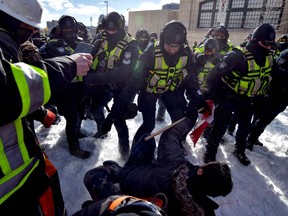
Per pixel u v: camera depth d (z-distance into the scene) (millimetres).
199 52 3996
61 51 2516
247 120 2826
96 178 1753
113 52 2504
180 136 1771
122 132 2711
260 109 3174
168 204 1361
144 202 965
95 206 1252
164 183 1396
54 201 1163
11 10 838
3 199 890
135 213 903
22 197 951
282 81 2889
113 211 1038
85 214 1239
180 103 2541
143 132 2574
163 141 1703
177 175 1361
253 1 13266
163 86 2381
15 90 725
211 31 5117
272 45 2383
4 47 871
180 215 1333
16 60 919
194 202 1303
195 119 1931
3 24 870
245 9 13648
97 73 2428
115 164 2031
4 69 719
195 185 1327
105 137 3352
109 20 2439
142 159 1928
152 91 2432
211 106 2209
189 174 1367
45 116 2012
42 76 825
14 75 731
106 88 2895
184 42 2230
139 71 2209
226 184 1295
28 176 976
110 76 2398
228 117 2727
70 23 2660
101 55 2602
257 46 2379
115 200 1130
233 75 2545
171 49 2098
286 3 11969
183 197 1297
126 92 2174
